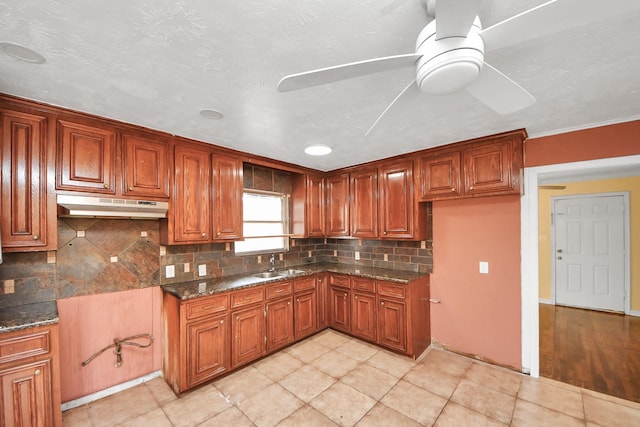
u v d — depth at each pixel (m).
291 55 1.25
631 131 2.10
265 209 3.58
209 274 2.93
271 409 2.08
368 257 3.79
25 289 1.94
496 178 2.44
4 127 1.65
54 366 1.63
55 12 0.97
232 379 2.48
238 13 1.00
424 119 2.06
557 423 1.92
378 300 3.05
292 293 3.12
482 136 2.47
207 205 2.59
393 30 1.10
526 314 2.55
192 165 2.50
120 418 1.99
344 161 3.33
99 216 2.12
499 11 1.02
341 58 1.28
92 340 2.21
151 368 2.50
